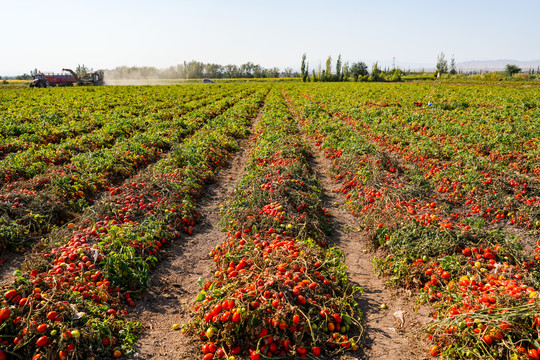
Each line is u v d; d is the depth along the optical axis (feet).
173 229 28.02
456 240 22.49
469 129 61.41
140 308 19.72
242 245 22.59
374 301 20.40
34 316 15.20
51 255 21.79
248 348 15.89
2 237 24.64
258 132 67.46
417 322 18.35
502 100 104.42
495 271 19.86
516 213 30.40
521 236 28.02
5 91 164.25
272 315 15.85
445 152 46.98
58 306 15.92
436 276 20.21
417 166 43.45
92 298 18.15
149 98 128.06
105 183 37.14
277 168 38.60
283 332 15.79
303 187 34.81
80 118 77.20
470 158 41.68
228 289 17.69
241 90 200.23
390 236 25.13
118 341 16.51
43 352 14.38
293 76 577.84
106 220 27.07
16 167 37.24
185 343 16.96
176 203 31.78
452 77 294.66
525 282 18.63
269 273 18.22
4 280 21.75
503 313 14.85
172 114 84.89
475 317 15.39
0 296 15.92
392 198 31.71
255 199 30.22
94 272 20.27
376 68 339.77
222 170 47.09
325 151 53.21
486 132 58.90
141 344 16.88
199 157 45.29
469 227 23.73
